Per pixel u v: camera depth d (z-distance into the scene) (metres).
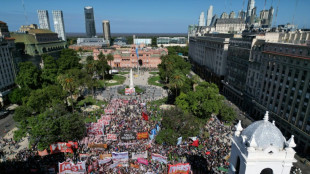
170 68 127.75
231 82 114.38
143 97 112.62
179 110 62.94
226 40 118.94
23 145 64.12
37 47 140.12
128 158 53.78
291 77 67.25
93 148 57.53
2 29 114.88
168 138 56.72
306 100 61.31
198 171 49.81
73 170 47.22
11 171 49.09
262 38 89.56
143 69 197.00
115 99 106.94
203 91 75.62
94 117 85.12
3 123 82.06
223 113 76.94
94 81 114.31
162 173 48.66
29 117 65.00
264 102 82.50
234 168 26.70
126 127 72.12
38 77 105.69
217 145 61.47
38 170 48.53
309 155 60.47
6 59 103.62
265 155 23.09
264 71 82.12
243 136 24.69
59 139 57.59
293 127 65.94
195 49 188.12
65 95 84.38
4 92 97.88
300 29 94.25
